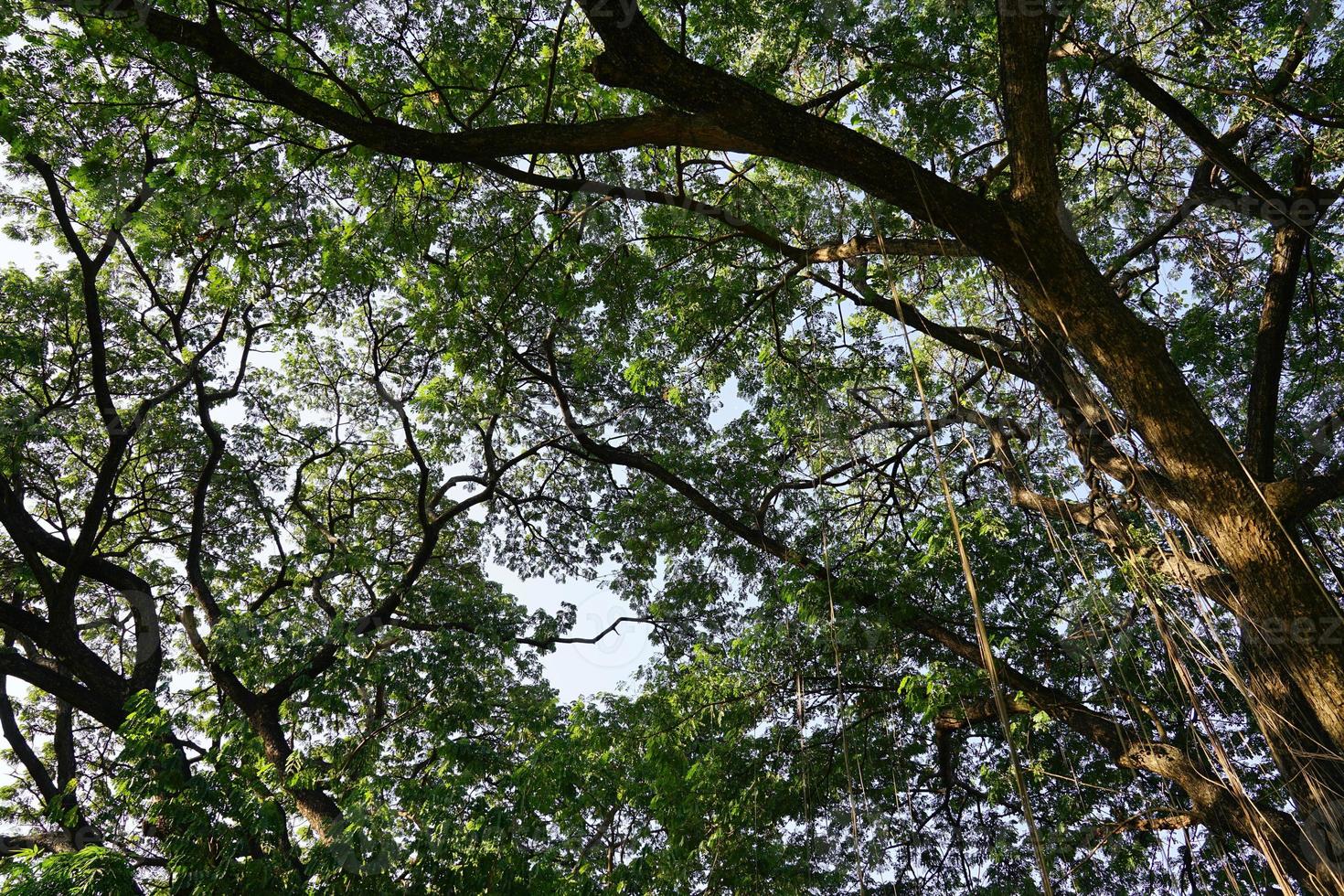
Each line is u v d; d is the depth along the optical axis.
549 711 14.73
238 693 13.23
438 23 10.16
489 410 13.77
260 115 9.86
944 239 8.22
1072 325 7.03
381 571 17.58
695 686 12.80
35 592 16.58
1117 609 8.56
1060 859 10.87
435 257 11.52
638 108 10.80
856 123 10.95
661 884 10.89
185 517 17.45
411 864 7.97
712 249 11.73
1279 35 9.03
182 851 7.48
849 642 11.27
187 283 15.45
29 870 6.57
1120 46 9.35
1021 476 10.12
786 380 12.53
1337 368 11.49
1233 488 6.70
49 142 9.93
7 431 13.48
